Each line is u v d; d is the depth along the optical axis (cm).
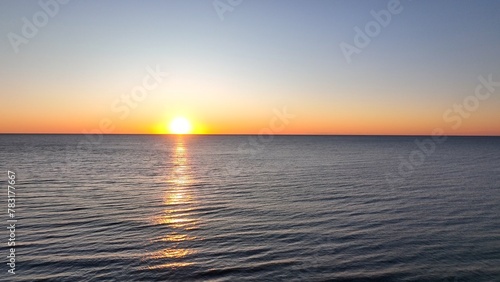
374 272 1521
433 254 1733
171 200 3091
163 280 1434
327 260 1650
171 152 11338
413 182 4262
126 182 4256
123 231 2092
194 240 1934
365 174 5116
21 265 1552
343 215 2523
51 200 3025
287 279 1450
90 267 1545
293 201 3059
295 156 9331
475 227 2220
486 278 1464
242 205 2878
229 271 1523
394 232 2100
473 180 4462
